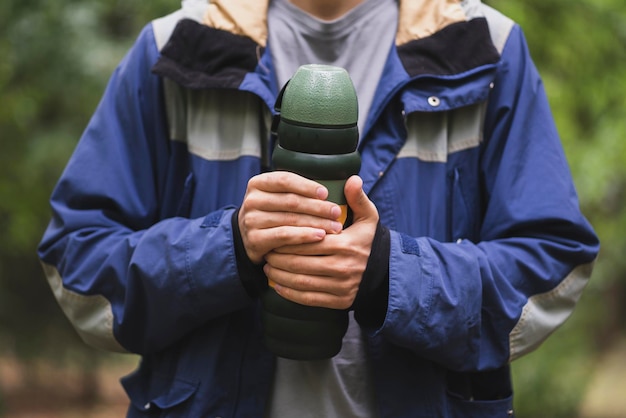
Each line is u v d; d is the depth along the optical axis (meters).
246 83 2.01
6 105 5.70
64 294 2.09
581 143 5.73
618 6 5.45
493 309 1.96
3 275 7.11
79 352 7.71
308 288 1.77
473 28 2.07
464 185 2.06
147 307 1.98
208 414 1.97
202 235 1.90
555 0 5.32
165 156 2.13
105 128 2.13
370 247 1.80
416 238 1.93
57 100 5.88
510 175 2.04
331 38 2.11
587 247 2.03
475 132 2.06
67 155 5.82
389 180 2.02
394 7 2.13
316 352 1.82
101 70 5.48
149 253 1.95
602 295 7.98
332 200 1.77
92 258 2.04
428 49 2.05
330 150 1.75
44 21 5.48
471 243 1.99
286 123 1.77
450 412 2.02
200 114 2.08
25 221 6.12
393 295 1.83
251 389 1.99
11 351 7.69
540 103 2.10
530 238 2.02
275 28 2.13
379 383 1.96
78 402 9.09
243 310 2.01
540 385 6.88
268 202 1.75
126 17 5.75
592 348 8.51
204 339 2.00
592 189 5.50
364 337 2.01
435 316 1.86
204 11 2.12
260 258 1.83
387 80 2.04
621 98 5.66
